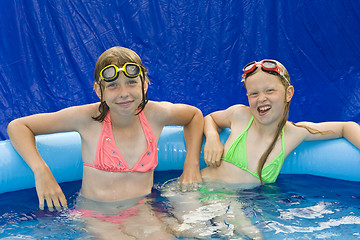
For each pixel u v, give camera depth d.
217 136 2.22
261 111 1.99
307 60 3.52
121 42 3.46
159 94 3.36
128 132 1.97
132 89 1.79
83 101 3.24
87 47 3.38
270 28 3.54
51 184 1.92
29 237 1.62
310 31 3.54
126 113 1.84
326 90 3.38
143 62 3.48
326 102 3.29
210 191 2.03
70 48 3.34
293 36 3.54
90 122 1.97
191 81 3.46
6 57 3.22
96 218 1.77
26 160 1.98
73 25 3.37
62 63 3.32
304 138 2.19
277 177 2.25
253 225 1.68
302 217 1.75
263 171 2.11
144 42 3.51
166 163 2.43
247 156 2.12
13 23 3.23
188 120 2.21
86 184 2.01
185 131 2.30
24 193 2.11
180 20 3.55
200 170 2.24
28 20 3.27
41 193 1.89
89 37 3.39
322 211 1.81
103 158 1.95
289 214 1.78
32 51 3.27
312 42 3.54
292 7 3.54
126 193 1.98
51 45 3.31
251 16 3.54
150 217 1.76
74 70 3.34
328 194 2.01
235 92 3.40
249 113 2.18
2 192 2.11
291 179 2.22
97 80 1.86
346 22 3.54
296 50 3.53
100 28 3.42
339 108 3.24
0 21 3.21
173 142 2.43
